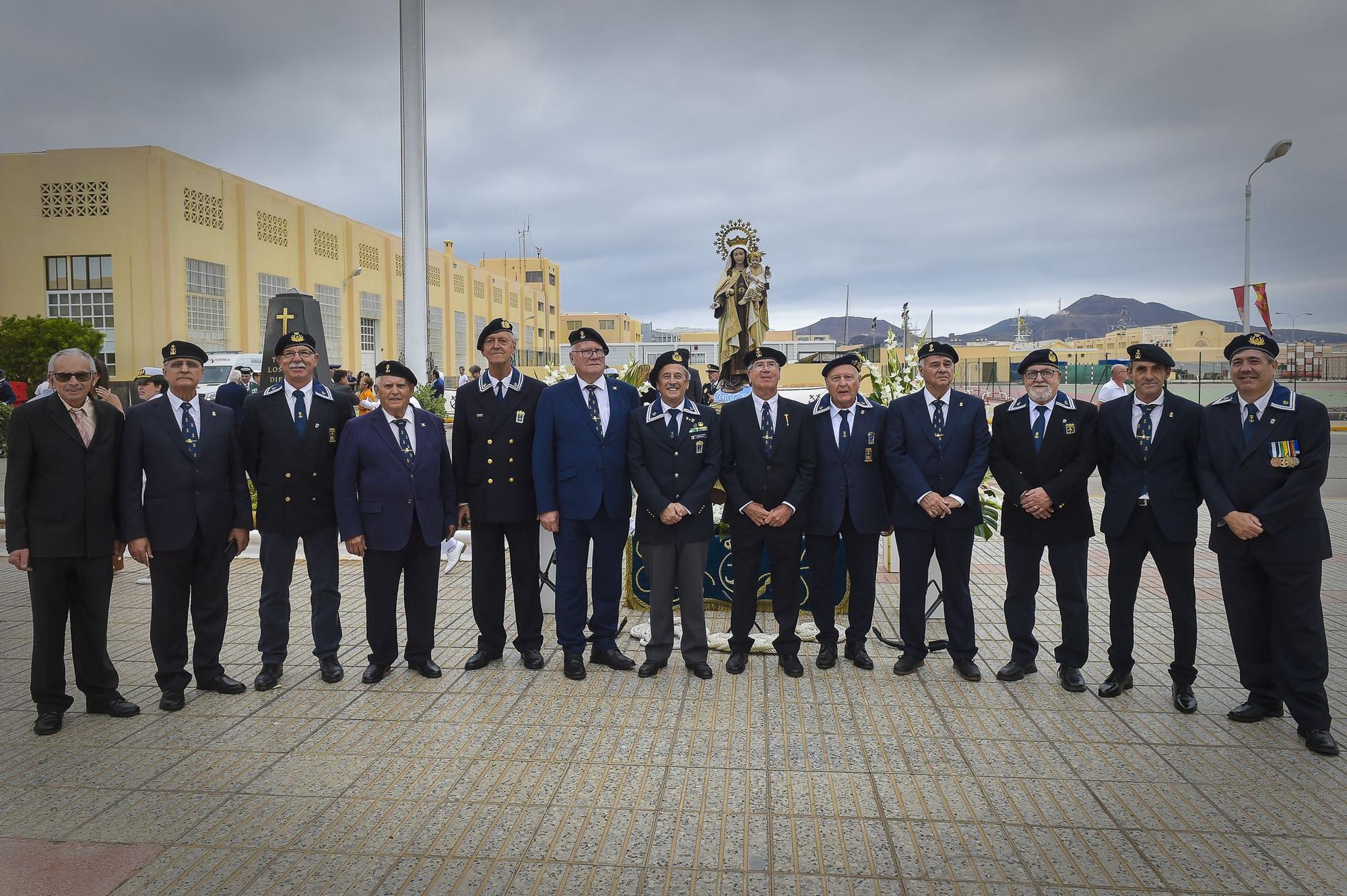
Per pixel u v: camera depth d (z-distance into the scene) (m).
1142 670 5.28
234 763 3.99
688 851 3.19
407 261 10.18
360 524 5.10
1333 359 34.94
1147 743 4.17
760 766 3.92
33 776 3.85
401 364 5.21
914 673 5.25
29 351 26.48
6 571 8.20
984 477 5.23
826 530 5.22
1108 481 4.85
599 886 2.97
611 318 81.56
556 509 5.23
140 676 5.25
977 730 4.34
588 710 4.64
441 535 5.31
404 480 5.13
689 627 5.21
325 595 5.20
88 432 4.49
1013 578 5.12
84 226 31.59
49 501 4.36
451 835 3.32
